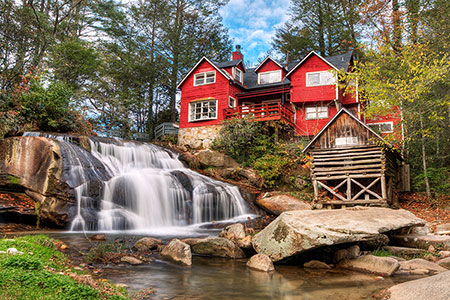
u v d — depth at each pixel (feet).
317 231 22.34
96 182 39.19
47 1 81.76
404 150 61.16
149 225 41.98
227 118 83.35
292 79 83.30
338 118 55.72
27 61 65.62
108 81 100.42
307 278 19.83
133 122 113.39
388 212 29.14
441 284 14.46
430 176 56.95
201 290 17.17
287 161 65.87
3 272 13.71
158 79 112.88
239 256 26.18
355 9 94.94
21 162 38.27
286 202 53.47
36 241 22.74
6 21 62.69
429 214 45.29
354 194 57.93
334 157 54.19
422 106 50.14
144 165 58.65
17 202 35.42
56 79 80.59
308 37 114.21
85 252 24.20
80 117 67.67
